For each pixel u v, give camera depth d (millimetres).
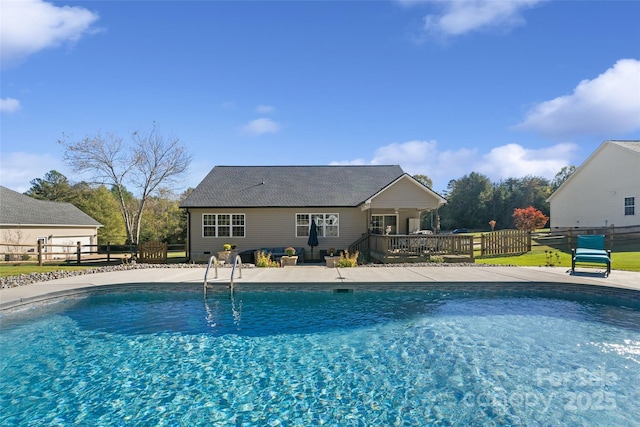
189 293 10453
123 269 14312
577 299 9812
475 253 19703
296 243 21281
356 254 16469
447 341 6586
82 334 7031
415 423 3957
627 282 10023
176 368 5484
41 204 32562
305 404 4406
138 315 8375
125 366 5547
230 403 4434
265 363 5668
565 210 31000
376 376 5172
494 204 64750
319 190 22562
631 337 6691
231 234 21188
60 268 16812
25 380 5070
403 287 10438
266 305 9258
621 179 24984
